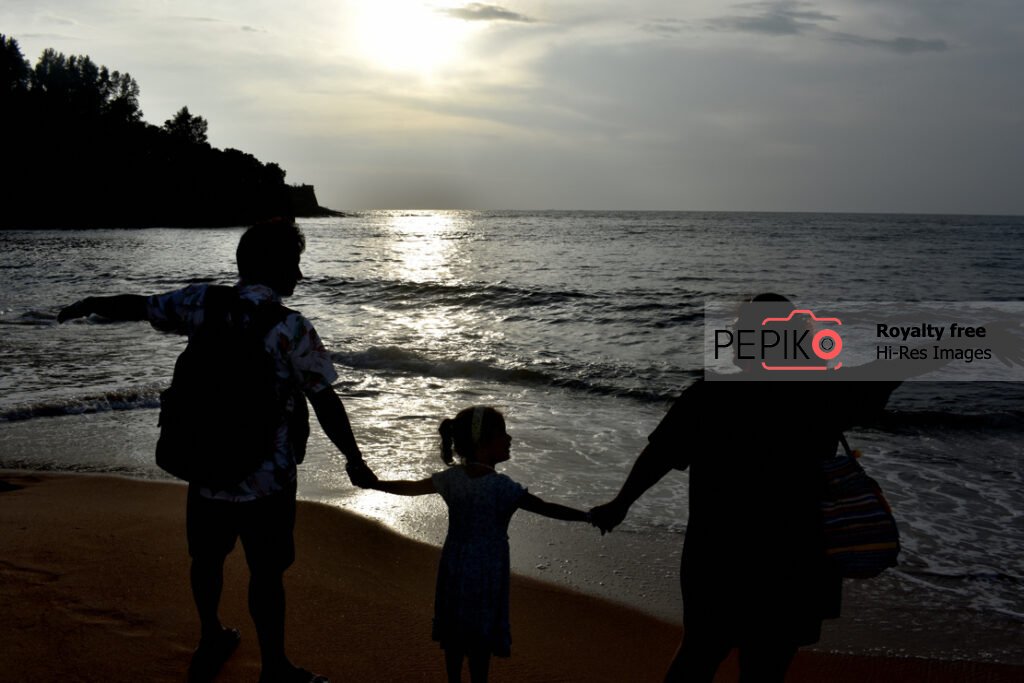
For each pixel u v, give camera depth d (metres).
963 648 4.42
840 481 2.82
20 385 11.09
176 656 3.66
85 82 123.06
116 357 13.32
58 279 28.45
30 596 4.17
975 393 11.91
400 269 33.91
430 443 8.56
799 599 2.76
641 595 4.98
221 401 3.05
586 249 50.50
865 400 2.86
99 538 5.08
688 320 18.77
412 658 3.86
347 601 4.48
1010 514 6.70
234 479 3.08
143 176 104.44
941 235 71.50
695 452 2.94
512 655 4.11
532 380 12.32
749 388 2.86
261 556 3.26
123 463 7.49
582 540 5.89
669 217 180.75
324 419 3.24
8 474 7.00
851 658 4.28
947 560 5.72
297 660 3.79
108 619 3.96
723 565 2.82
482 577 3.30
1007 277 31.33
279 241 3.25
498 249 50.78
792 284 28.42
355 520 5.99
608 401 11.14
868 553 2.73
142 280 28.25
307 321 3.18
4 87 104.31
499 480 3.34
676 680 2.95
